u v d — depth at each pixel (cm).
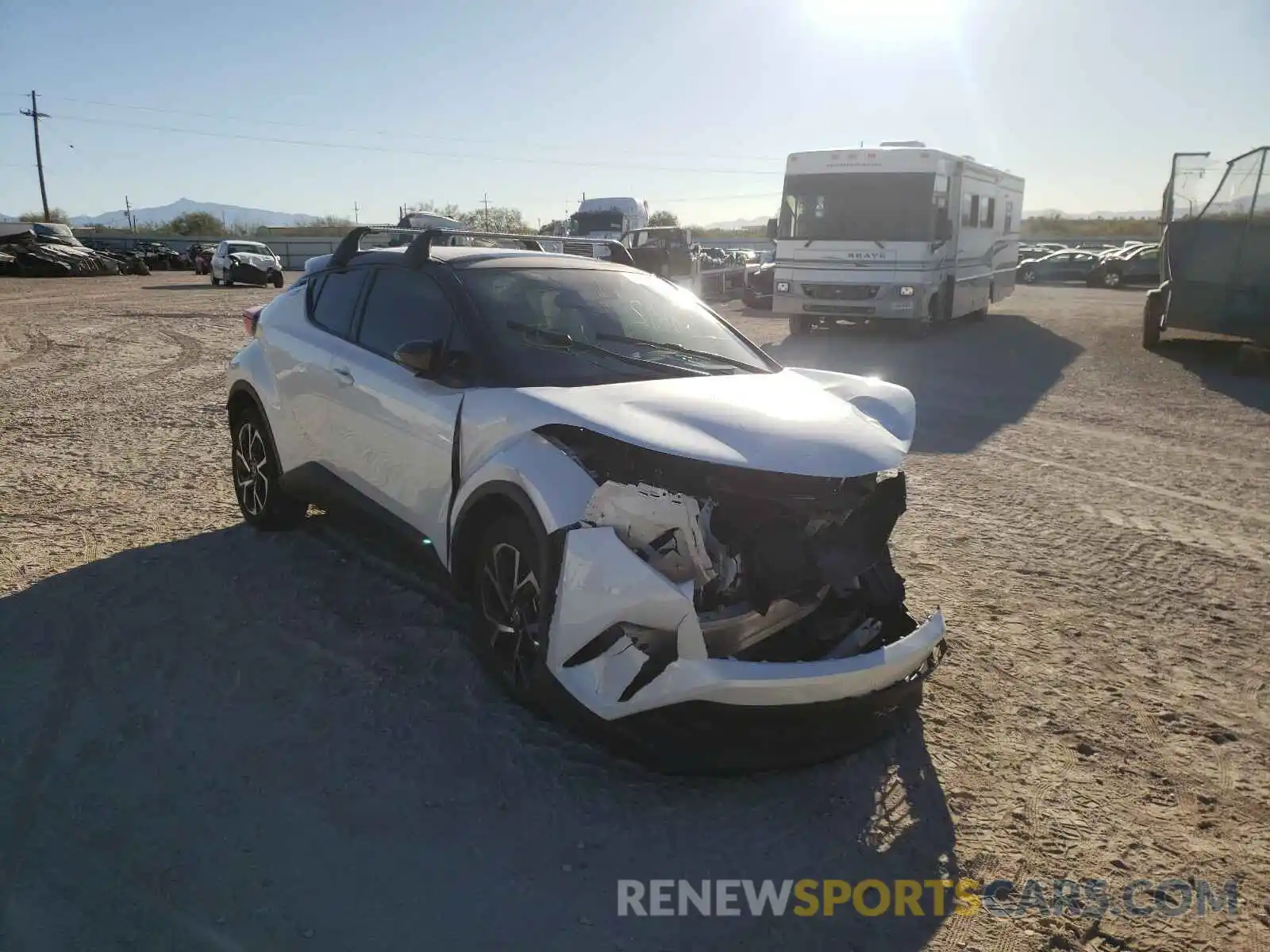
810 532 318
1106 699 396
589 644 307
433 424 381
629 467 323
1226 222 1355
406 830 288
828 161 1659
